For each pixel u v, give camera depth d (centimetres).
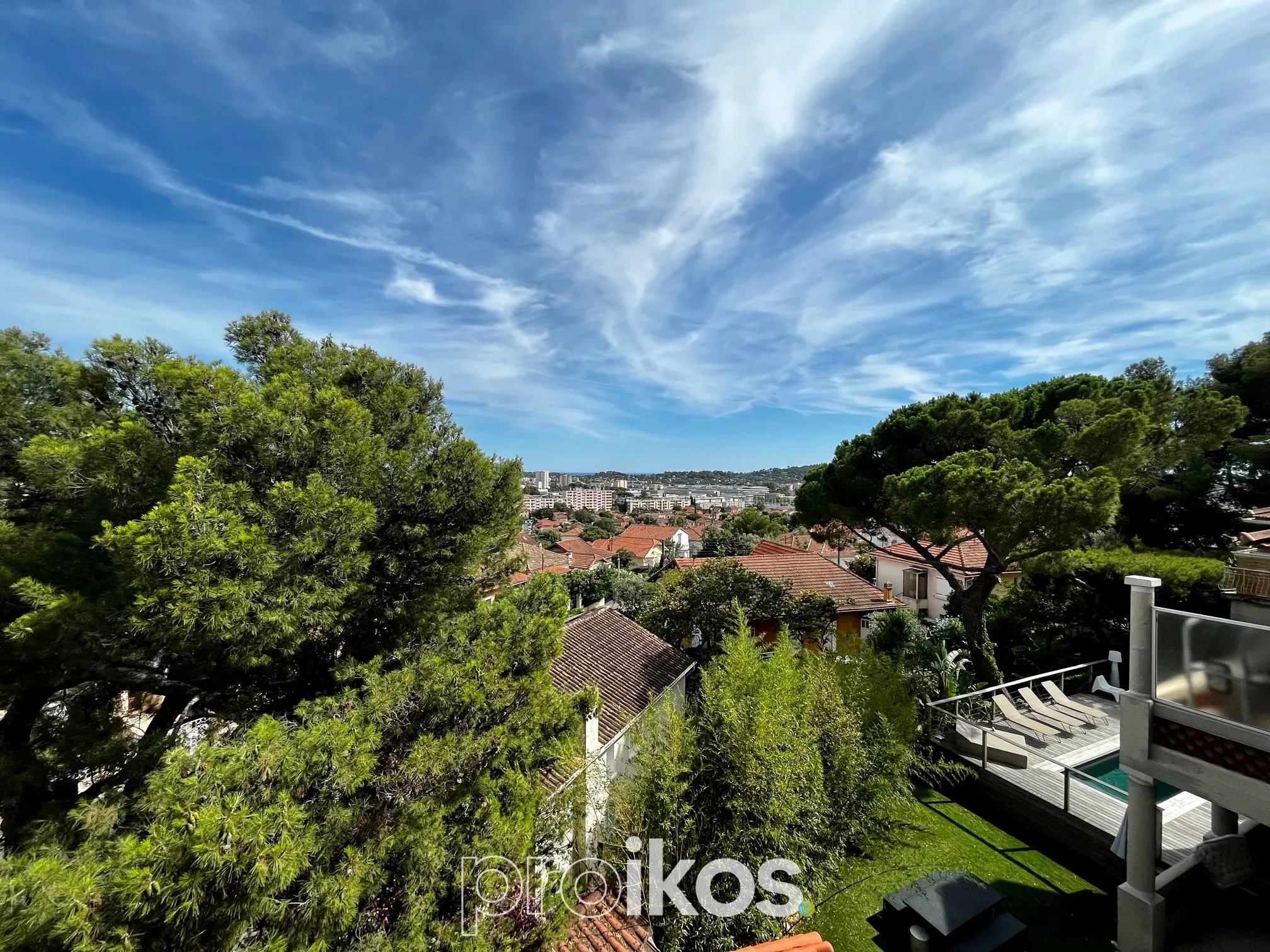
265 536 406
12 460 533
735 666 659
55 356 629
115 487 428
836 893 672
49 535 443
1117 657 1127
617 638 1191
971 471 901
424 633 592
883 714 784
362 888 351
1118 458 954
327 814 347
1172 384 1285
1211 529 1282
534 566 3228
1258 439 1285
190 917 267
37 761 446
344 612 495
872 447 1241
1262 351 1307
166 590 356
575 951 510
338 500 455
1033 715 1015
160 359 496
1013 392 1243
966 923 545
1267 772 427
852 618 1656
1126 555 1164
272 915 300
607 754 791
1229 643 455
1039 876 684
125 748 466
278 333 638
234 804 283
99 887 257
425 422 634
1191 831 674
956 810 839
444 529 626
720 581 1384
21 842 372
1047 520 862
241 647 409
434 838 400
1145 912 511
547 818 541
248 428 444
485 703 470
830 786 704
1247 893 564
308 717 404
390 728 427
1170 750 493
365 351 630
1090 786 802
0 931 240
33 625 387
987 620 1403
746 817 576
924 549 1206
